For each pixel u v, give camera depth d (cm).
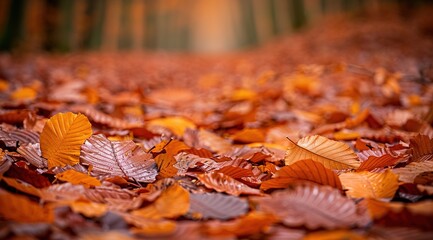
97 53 724
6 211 73
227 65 479
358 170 94
